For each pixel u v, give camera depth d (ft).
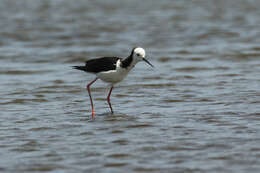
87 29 96.78
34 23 102.22
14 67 67.97
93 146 34.94
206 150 33.53
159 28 97.66
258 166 30.40
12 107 47.47
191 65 68.03
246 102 47.29
